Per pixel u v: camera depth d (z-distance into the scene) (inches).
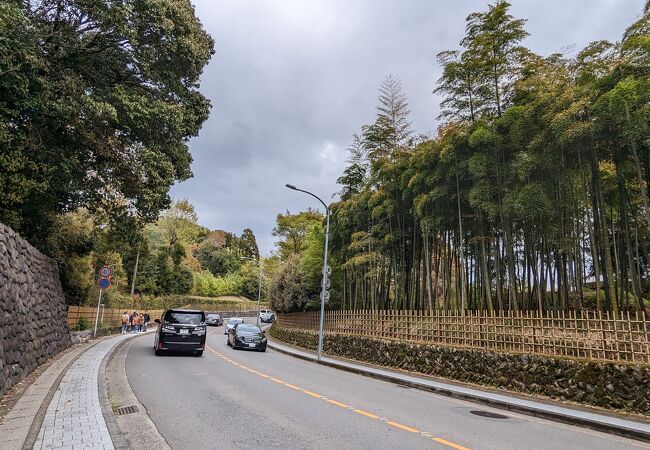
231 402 337.7
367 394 422.0
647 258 560.1
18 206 569.0
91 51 593.3
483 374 513.7
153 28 575.2
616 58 417.1
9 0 461.4
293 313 1402.6
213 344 1002.7
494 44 531.8
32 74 478.3
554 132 432.1
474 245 624.4
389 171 722.8
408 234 794.8
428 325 641.0
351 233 974.4
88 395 320.8
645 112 361.4
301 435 248.8
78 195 666.8
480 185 515.5
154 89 656.4
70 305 865.5
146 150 610.2
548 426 325.7
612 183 517.3
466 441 256.5
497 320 519.5
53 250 741.3
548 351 451.8
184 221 2459.4
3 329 339.0
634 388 361.4
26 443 203.0
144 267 2078.0
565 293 524.1
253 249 4040.4
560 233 490.9
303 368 632.4
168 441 230.8
